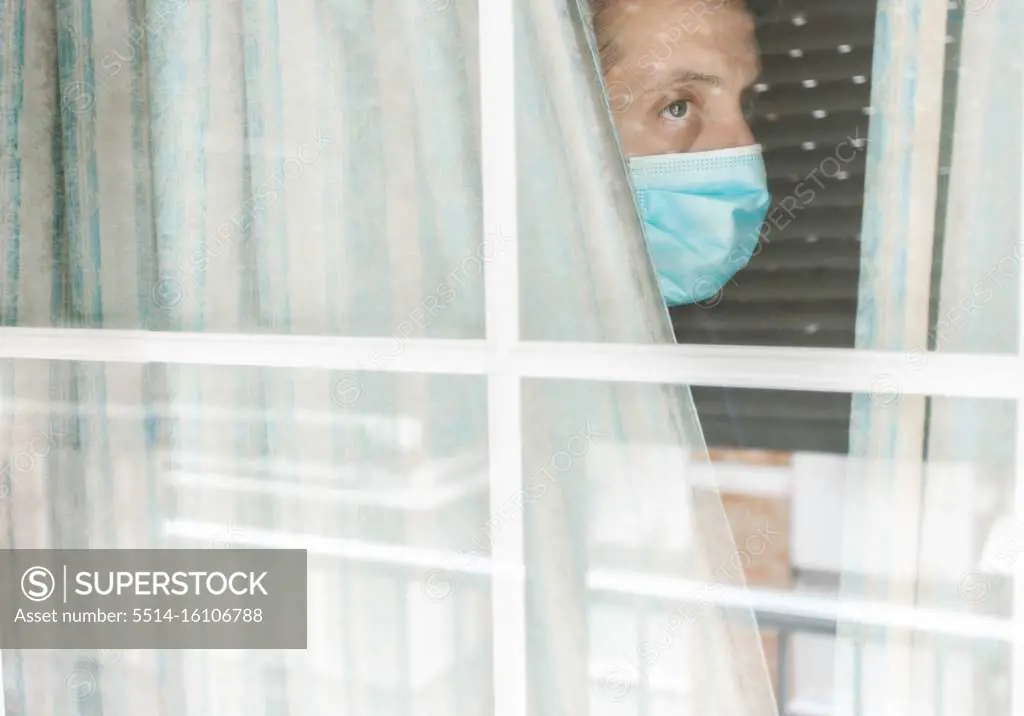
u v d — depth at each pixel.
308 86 1.12
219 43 1.14
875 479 0.96
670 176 1.01
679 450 1.04
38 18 1.20
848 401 0.97
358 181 1.12
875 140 0.93
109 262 1.22
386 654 1.17
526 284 1.07
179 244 1.19
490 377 1.10
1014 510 0.93
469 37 1.06
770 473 1.00
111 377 1.23
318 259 1.14
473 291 1.09
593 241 1.04
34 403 1.27
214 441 1.20
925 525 0.95
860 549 0.98
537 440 1.09
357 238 1.12
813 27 0.94
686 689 1.06
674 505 1.04
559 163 1.04
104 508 1.25
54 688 1.31
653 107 1.00
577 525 1.08
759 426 1.00
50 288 1.24
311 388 1.16
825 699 1.00
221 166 1.16
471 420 1.11
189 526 1.22
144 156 1.19
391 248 1.11
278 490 1.18
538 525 1.10
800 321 0.97
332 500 1.17
